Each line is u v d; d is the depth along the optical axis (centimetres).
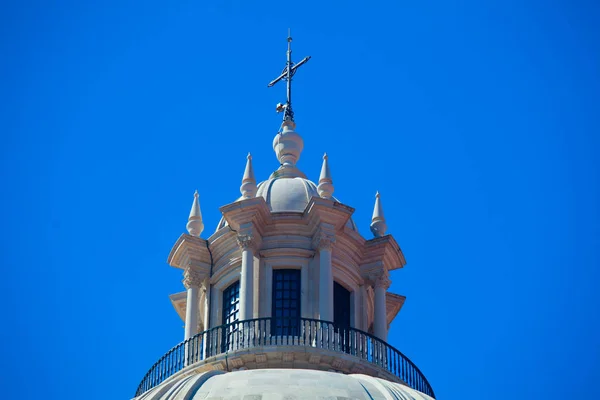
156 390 9581
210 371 9838
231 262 10825
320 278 10581
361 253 11031
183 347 10506
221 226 11181
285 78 11906
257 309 10544
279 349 10100
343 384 9531
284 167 11400
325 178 11106
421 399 9619
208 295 10919
